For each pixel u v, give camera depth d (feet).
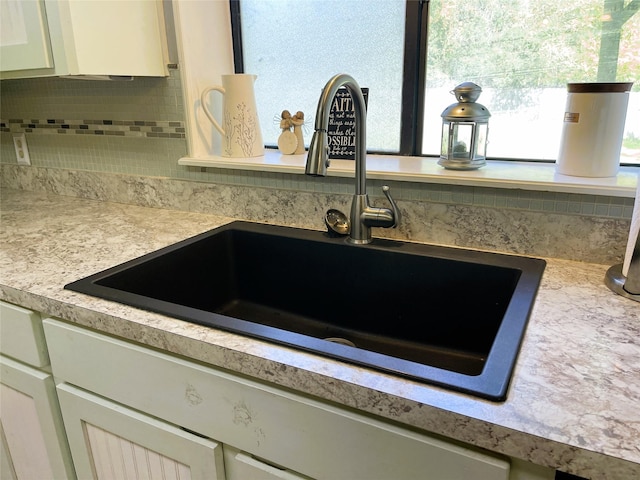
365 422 2.14
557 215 3.33
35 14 3.83
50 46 3.87
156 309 2.75
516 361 2.17
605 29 3.51
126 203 5.24
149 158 4.93
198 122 4.67
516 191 3.41
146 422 2.89
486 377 2.05
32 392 3.41
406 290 3.66
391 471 2.16
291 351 2.32
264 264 4.23
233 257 4.35
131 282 3.42
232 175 4.53
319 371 2.16
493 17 3.83
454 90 3.67
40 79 5.35
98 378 3.01
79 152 5.40
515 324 2.48
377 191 3.92
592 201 3.21
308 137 4.88
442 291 3.54
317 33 4.55
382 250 3.67
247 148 4.57
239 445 2.58
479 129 3.68
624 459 1.64
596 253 3.29
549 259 3.40
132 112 4.86
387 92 4.40
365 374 2.13
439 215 3.70
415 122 4.36
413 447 2.06
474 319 3.46
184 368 2.60
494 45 3.89
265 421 2.43
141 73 4.33
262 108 5.07
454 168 3.75
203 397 2.60
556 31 3.66
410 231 3.84
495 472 1.92
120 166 5.15
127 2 4.11
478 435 1.87
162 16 4.39
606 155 3.31
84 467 3.43
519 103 3.94
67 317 2.92
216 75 4.80
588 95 3.22
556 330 2.44
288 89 4.86
